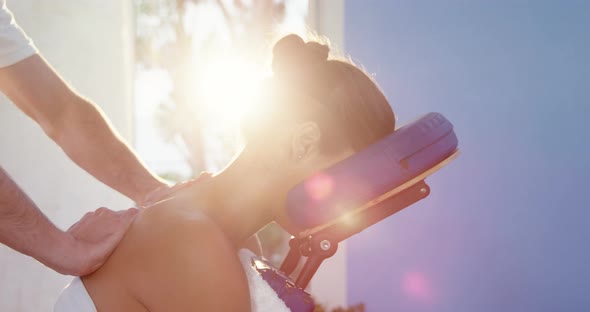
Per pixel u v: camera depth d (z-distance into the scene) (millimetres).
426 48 3670
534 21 3596
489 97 3629
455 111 3656
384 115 1046
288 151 1008
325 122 1016
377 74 3695
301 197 1000
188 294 899
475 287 3648
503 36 3619
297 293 1039
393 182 1013
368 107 1031
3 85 1438
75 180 3250
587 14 3553
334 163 1044
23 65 1410
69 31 3324
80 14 3350
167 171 8859
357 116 1026
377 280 3705
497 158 3629
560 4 3574
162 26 9109
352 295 3715
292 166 1026
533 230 3602
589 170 3561
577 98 3566
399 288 3695
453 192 3660
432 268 3672
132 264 960
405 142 1034
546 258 3590
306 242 1097
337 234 1076
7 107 3141
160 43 9164
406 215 3697
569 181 3576
